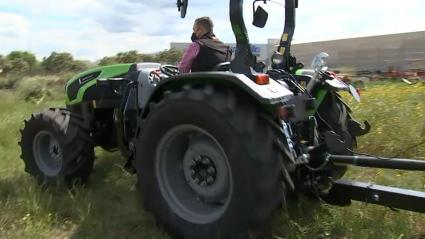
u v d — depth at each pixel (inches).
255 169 107.2
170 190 128.7
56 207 153.3
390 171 160.9
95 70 191.5
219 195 122.0
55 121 173.5
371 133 197.3
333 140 121.7
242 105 113.5
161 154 128.3
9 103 456.8
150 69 177.5
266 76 114.5
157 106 124.8
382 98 242.8
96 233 133.1
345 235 123.4
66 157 170.1
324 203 135.1
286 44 155.3
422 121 200.1
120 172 191.8
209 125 113.2
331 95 155.0
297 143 126.0
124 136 171.8
